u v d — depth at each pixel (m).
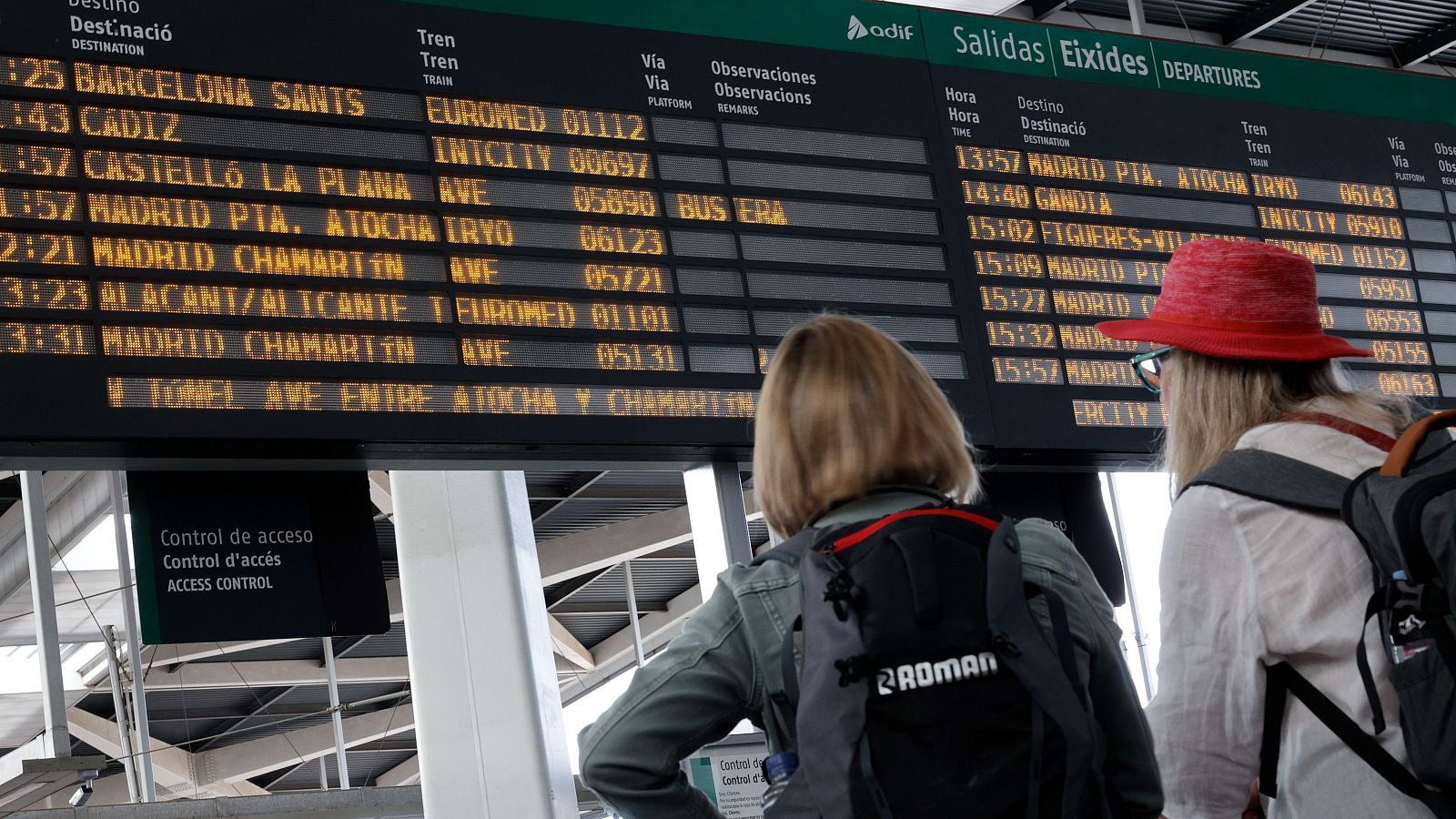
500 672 7.99
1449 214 7.66
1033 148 6.73
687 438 5.53
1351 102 7.65
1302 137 7.42
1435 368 7.20
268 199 5.14
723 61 6.16
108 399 4.69
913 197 6.37
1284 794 2.30
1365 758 2.17
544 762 7.88
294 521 5.22
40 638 13.19
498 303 5.37
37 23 4.98
